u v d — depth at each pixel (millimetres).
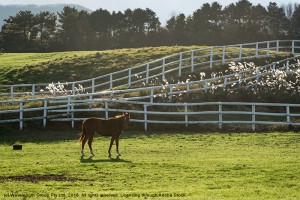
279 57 45531
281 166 19031
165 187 15742
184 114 30656
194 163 19719
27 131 29297
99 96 37625
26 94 39781
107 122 21797
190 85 38500
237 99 35688
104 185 16016
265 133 28359
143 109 33312
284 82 37688
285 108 35875
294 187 15820
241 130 29578
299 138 26734
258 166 19031
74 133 29047
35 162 20109
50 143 25734
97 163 19750
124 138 27188
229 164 19469
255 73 39594
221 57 47500
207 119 32312
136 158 21219
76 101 30875
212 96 35344
